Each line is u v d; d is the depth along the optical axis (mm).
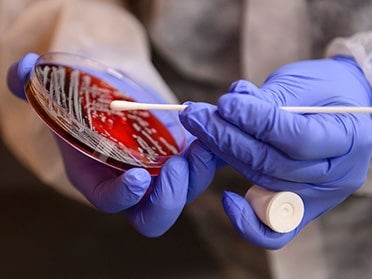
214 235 557
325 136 292
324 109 297
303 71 339
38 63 329
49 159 471
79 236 683
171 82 498
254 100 281
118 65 438
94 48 445
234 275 561
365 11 414
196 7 454
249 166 296
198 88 489
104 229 692
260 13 431
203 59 472
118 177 314
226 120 283
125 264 664
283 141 282
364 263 482
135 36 459
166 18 459
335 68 353
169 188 301
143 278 654
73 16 454
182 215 682
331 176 308
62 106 311
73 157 356
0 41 477
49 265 651
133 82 393
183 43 467
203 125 284
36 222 688
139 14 519
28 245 667
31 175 715
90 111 327
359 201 453
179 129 358
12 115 480
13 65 355
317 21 426
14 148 494
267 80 347
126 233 690
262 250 505
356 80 354
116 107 298
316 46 434
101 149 302
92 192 340
